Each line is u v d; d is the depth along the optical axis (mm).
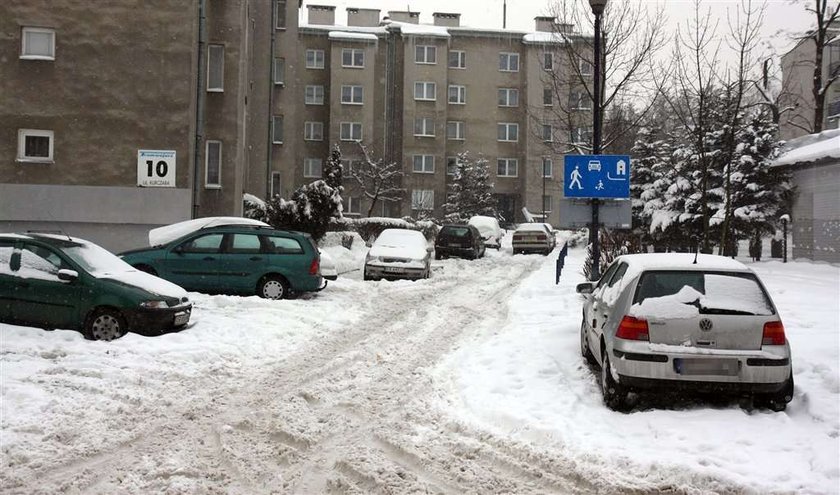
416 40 58594
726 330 6887
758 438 6273
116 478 5371
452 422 6953
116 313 10531
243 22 23609
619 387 7074
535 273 23078
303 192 26734
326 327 12320
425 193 57469
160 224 20234
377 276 20750
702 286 7234
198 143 21594
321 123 58469
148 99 20500
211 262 15055
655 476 5578
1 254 10828
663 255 8023
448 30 59688
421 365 9641
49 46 20297
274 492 5223
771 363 6797
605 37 24328
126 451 5996
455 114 59844
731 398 7422
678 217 24969
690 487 5355
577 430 6582
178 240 15172
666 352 6875
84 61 20297
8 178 20047
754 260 24922
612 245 20344
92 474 5414
